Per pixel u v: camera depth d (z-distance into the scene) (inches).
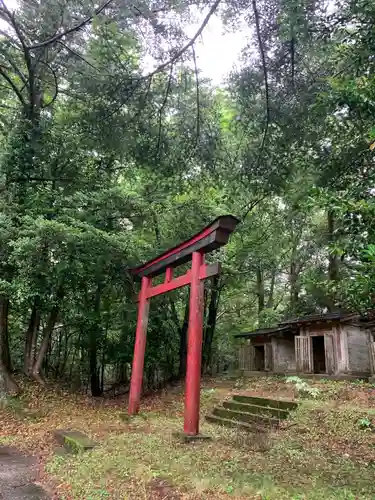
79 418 410.0
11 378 465.7
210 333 711.1
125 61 366.9
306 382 472.7
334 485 191.8
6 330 488.4
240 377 629.9
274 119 326.3
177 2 290.0
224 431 322.7
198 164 425.4
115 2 296.0
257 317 839.7
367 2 225.9
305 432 304.8
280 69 315.9
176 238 582.2
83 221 461.1
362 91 207.2
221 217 299.1
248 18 291.4
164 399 519.2
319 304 741.3
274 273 824.9
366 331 537.0
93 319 525.3
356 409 343.0
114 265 491.8
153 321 613.3
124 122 383.9
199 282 327.0
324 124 307.1
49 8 347.9
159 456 246.1
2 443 324.8
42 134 472.1
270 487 186.5
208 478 200.2
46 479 227.9
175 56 326.6
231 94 356.2
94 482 207.0
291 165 344.2
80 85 400.8
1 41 427.2
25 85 473.4
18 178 473.4
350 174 288.5
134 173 548.7
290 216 594.6
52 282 453.7
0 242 422.6
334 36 276.4
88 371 625.3
